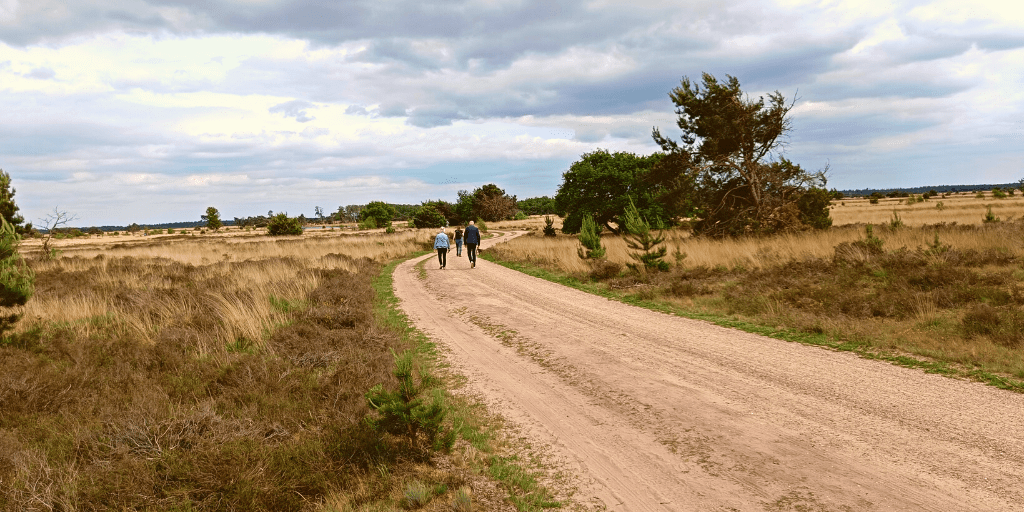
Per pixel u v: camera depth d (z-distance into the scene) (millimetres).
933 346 7621
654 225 42750
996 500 3764
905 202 87562
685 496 4141
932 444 4715
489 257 27688
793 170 26219
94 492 3990
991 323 7988
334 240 43875
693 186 28422
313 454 4789
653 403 6223
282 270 17422
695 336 9391
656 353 8391
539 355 8641
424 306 13531
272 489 4121
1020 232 16719
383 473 4578
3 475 4180
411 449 5094
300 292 13539
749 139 26984
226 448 4488
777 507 3871
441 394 6777
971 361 6891
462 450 5227
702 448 4965
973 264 12875
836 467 4426
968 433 4879
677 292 13383
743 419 5586
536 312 12312
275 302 12242
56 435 5062
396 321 11594
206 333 8938
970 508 3693
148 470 4320
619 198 44562
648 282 15555
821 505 3855
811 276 13680
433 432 5109
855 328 8773
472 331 10586
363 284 16766
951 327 8320
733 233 26078
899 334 8336
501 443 5363
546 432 5586
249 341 8906
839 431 5129
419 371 7758
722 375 7109
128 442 4887
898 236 18203
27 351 7469
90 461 4641
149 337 8969
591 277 17469
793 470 4426
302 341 8609
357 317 10555
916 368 6906
